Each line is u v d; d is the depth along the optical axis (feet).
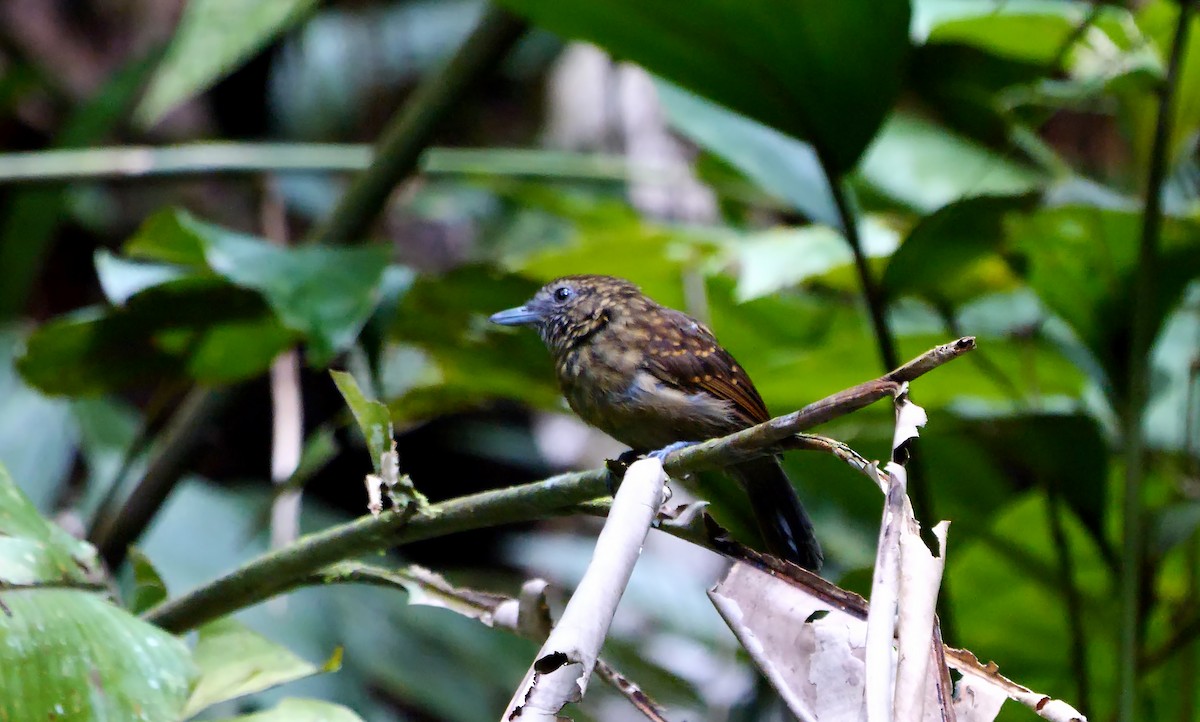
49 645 12.30
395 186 26.48
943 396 27.91
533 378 26.43
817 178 24.61
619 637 35.53
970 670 10.84
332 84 47.16
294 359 25.84
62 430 32.65
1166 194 27.32
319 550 14.67
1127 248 21.22
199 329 22.95
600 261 29.19
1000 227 19.03
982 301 29.30
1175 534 20.72
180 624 15.53
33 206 34.91
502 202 43.80
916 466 20.21
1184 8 20.18
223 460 42.37
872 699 8.90
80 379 24.32
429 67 47.52
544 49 45.47
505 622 14.20
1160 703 25.89
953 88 28.12
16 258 35.01
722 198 35.27
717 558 40.19
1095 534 21.81
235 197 45.03
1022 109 27.68
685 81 19.60
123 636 13.10
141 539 27.14
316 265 19.99
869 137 19.01
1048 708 10.26
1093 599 23.79
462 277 24.09
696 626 35.65
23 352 23.25
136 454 25.46
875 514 29.12
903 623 9.28
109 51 45.68
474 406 28.96
